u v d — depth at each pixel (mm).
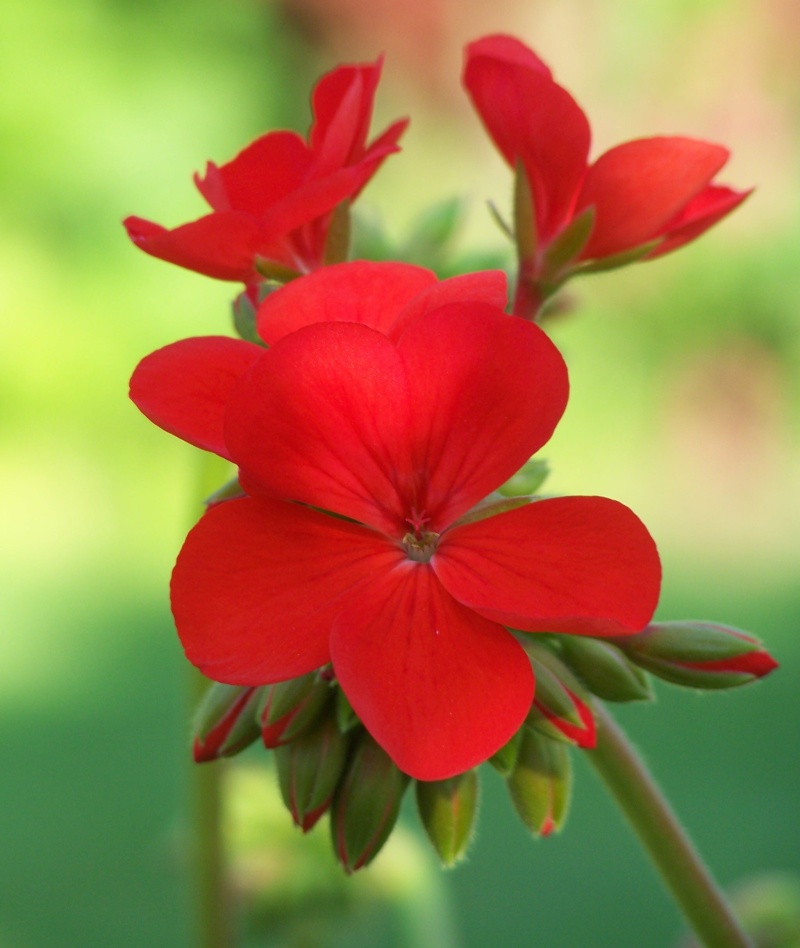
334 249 278
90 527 1098
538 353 241
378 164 279
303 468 243
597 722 273
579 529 239
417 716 234
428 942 374
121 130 1254
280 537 241
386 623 238
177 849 372
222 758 272
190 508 316
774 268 1267
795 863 648
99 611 924
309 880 368
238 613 237
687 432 1252
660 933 620
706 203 292
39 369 1184
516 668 235
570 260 288
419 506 246
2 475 1157
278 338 251
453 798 268
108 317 1209
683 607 900
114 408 1200
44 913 631
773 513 1188
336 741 269
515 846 696
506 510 248
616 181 283
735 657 270
